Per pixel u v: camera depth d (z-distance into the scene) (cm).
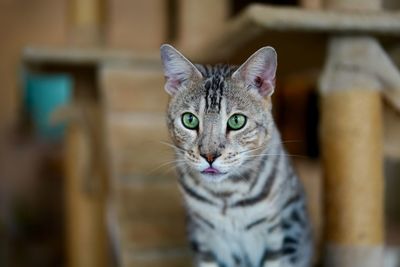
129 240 83
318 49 86
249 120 68
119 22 179
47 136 174
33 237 159
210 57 92
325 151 79
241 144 68
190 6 105
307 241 79
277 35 79
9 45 175
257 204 69
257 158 69
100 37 111
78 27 110
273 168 70
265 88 69
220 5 106
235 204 69
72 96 111
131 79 101
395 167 135
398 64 82
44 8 177
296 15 74
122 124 95
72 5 111
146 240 83
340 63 78
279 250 72
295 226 75
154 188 89
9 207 165
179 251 82
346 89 78
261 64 69
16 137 174
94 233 106
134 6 180
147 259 81
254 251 73
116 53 102
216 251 73
